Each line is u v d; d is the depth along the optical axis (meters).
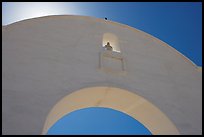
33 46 9.62
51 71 9.14
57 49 9.85
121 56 10.54
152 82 10.31
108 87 9.48
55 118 8.98
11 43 9.39
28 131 7.66
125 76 10.04
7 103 7.93
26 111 7.98
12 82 8.41
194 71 11.56
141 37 11.80
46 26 10.46
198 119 10.00
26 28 10.08
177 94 10.39
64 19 11.02
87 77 9.47
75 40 10.44
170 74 10.94
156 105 9.75
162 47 11.83
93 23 11.41
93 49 10.41
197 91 10.86
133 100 9.91
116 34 11.46
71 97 8.99
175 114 9.80
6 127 7.54
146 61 10.91
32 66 9.04
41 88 8.61
